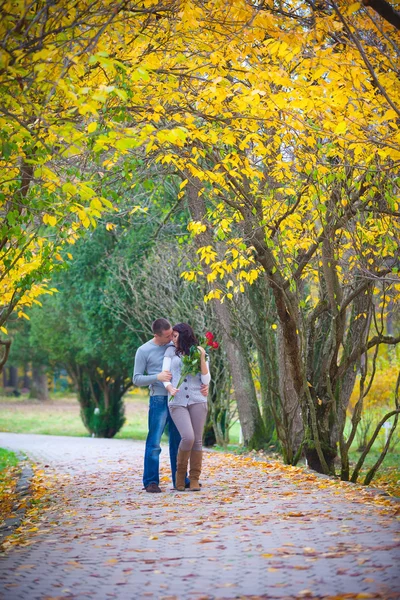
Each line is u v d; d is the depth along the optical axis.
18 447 25.27
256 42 10.59
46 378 73.62
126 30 9.90
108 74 10.23
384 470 19.94
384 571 5.71
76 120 10.41
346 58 9.69
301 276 16.02
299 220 14.35
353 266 15.11
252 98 9.69
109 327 31.00
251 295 20.36
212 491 11.48
